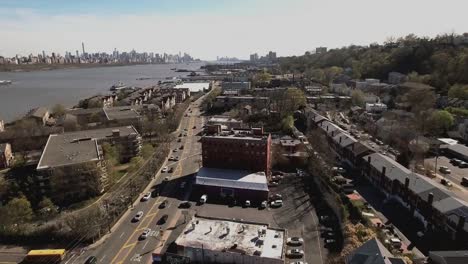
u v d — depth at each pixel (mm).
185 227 92938
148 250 87062
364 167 130625
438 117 176125
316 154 142750
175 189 124250
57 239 93312
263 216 104188
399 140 155375
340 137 156000
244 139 128875
